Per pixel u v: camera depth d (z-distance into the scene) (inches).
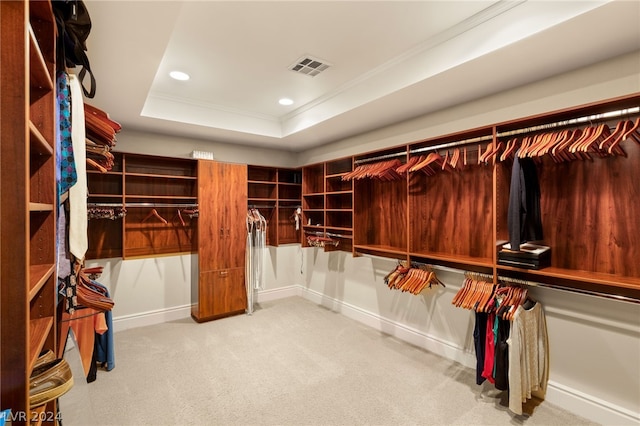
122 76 90.7
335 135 161.0
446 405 88.6
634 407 76.1
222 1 71.2
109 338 107.8
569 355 86.7
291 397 92.4
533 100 93.3
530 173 89.5
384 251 131.8
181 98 135.4
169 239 161.9
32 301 43.2
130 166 151.6
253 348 125.1
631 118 75.9
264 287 193.3
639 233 76.5
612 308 79.5
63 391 39.2
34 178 42.2
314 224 190.9
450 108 116.0
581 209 85.7
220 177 161.9
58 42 46.9
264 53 96.0
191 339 134.0
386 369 108.7
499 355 86.9
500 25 74.7
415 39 88.6
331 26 81.9
